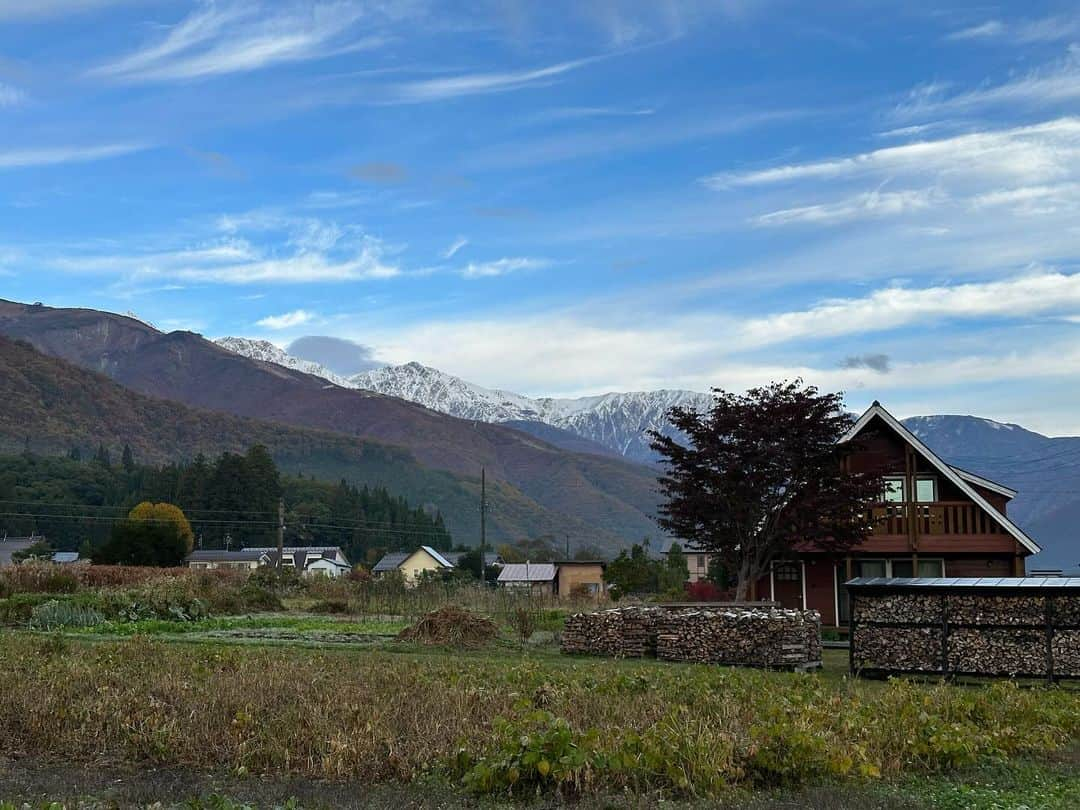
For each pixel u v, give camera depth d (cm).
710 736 1181
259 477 12569
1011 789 1173
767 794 1118
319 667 1714
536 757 1086
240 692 1374
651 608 2741
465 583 5553
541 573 9444
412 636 2803
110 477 13350
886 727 1323
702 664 2428
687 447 3347
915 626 2281
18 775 1124
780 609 2814
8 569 4159
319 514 13550
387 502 15600
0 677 1491
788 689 1592
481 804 1052
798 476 3231
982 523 3622
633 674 1748
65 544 11938
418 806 1035
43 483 12462
